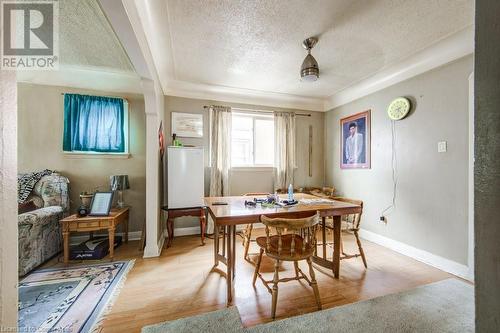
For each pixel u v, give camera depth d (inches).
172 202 121.0
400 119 112.7
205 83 135.8
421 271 91.1
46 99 118.0
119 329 58.3
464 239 86.4
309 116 171.5
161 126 124.0
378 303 68.7
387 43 90.6
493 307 18.2
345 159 152.2
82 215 101.1
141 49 72.4
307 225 64.0
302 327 58.6
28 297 71.4
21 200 100.9
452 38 86.3
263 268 93.4
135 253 108.9
